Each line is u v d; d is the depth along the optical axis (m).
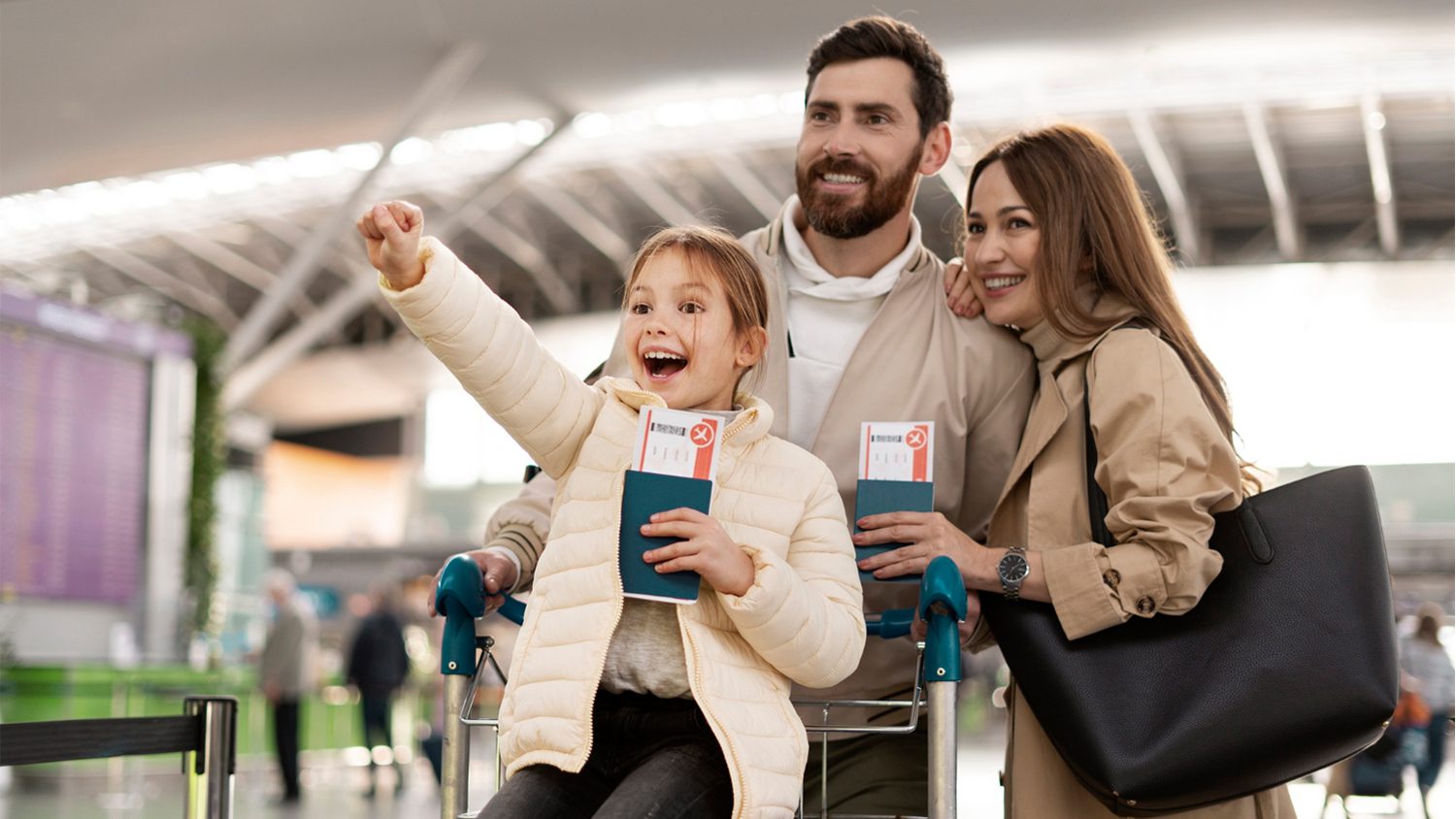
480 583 2.29
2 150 15.92
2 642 11.32
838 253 2.86
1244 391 27.66
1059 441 2.62
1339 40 13.73
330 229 17.50
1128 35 13.65
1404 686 8.53
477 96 16.19
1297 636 2.32
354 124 16.78
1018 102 17.05
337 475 41.69
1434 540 26.11
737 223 25.61
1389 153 21.17
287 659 10.78
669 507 1.89
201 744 2.47
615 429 2.03
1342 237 25.02
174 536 13.67
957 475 2.84
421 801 10.80
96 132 15.80
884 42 2.74
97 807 9.83
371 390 40.09
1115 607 2.33
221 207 23.23
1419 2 12.73
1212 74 16.48
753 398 2.12
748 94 16.12
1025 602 2.43
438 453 42.75
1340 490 2.45
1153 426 2.42
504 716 1.96
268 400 40.06
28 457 12.56
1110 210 2.67
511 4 14.02
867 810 2.88
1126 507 2.39
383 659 11.55
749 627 1.86
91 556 13.00
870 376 2.82
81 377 13.08
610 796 1.84
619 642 1.94
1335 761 2.32
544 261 30.58
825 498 2.07
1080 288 2.72
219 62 14.48
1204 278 26.00
